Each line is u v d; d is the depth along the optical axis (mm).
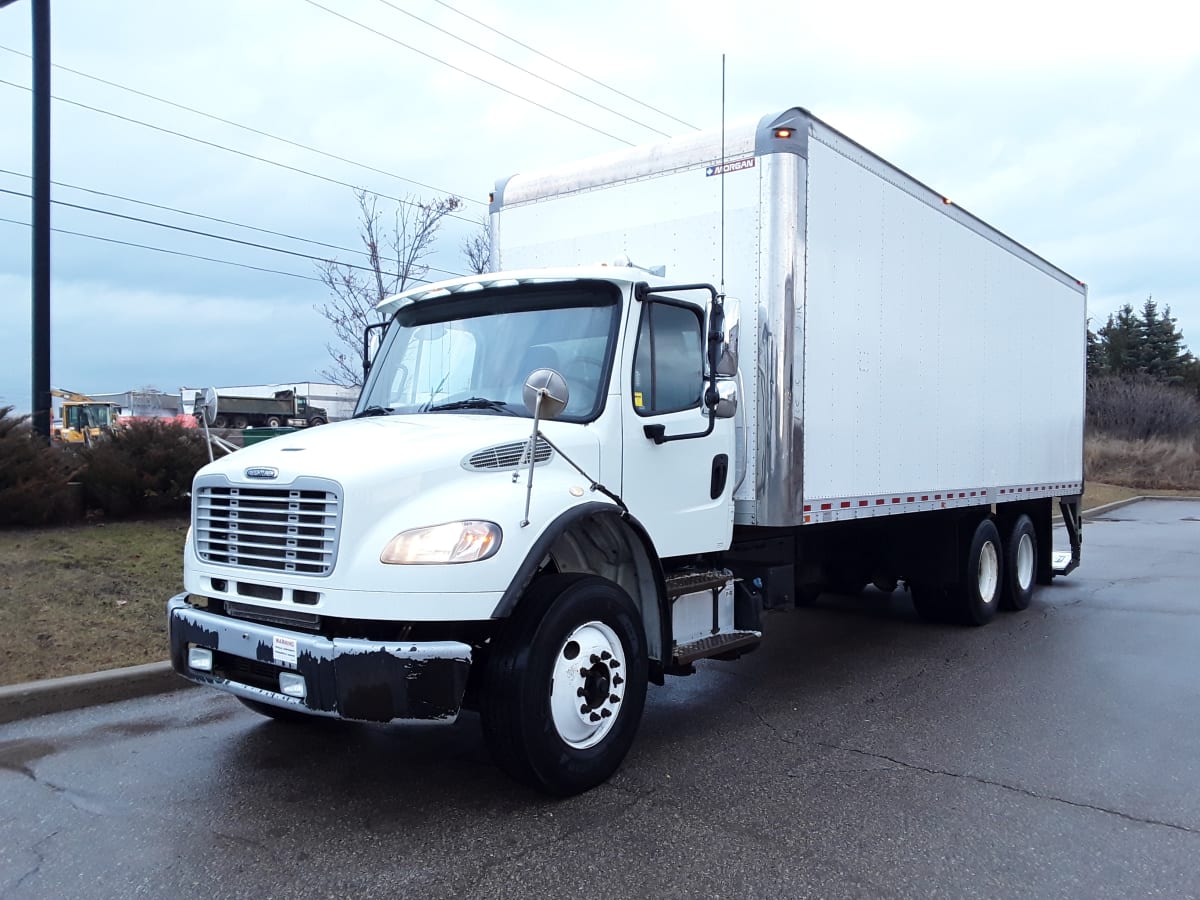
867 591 11680
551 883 3611
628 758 5148
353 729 5625
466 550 4059
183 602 4727
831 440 6535
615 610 4660
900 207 7461
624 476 5070
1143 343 63188
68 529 9812
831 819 4277
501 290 5547
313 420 8086
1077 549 12328
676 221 6445
